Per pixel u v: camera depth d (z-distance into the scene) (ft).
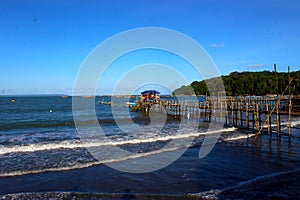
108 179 29.37
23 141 53.06
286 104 88.94
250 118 94.73
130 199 23.97
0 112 140.67
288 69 52.29
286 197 23.98
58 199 24.06
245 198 23.79
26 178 29.68
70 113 129.18
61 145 46.34
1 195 24.75
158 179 29.37
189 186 27.27
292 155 39.58
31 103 245.65
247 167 33.73
